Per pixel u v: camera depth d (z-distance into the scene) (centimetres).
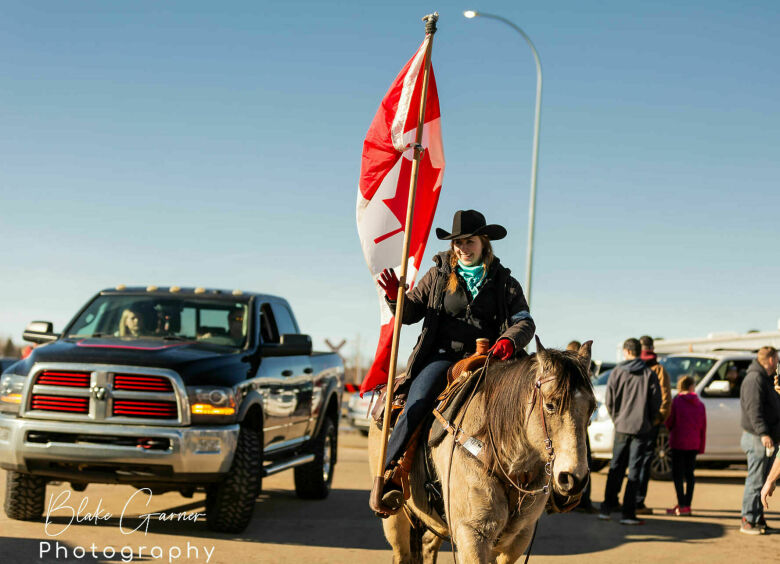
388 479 489
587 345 426
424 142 601
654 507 1127
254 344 901
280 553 743
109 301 944
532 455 425
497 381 444
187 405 761
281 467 914
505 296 504
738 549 845
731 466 1772
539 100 2294
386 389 537
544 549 827
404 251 521
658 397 988
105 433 747
